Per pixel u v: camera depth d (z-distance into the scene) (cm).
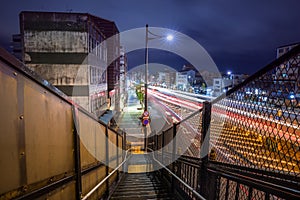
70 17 1398
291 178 151
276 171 168
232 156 246
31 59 1380
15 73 143
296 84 147
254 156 200
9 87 137
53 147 205
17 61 142
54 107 207
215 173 267
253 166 201
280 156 164
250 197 201
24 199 152
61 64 1412
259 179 181
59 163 220
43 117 184
